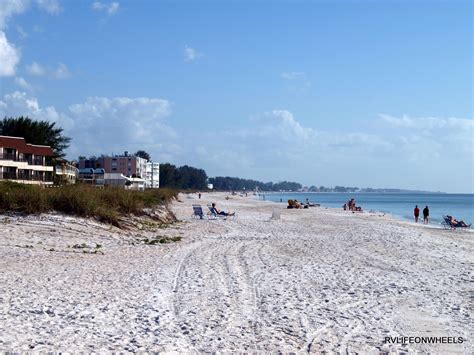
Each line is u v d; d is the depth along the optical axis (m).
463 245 27.31
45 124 94.38
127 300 11.39
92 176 124.62
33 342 8.05
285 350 8.16
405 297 12.67
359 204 134.75
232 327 9.46
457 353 8.33
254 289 13.12
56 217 24.66
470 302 12.33
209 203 89.69
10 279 13.20
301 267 17.19
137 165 169.00
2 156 63.00
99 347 7.95
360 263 18.69
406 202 158.50
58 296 11.48
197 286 13.30
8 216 24.00
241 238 27.45
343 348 8.36
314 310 10.97
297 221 44.72
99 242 22.16
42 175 71.06
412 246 25.58
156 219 33.50
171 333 8.92
